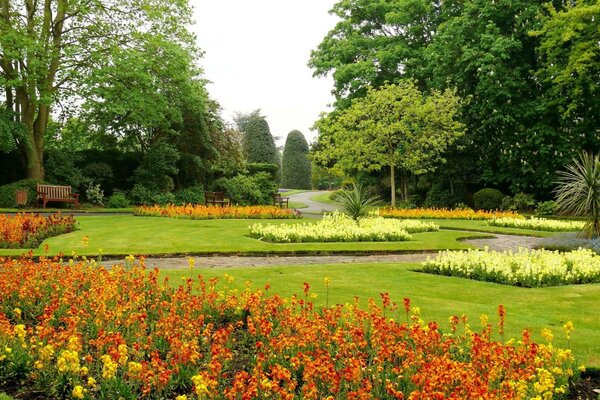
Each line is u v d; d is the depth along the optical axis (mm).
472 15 27281
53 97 21484
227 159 31734
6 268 6168
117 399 3322
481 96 26688
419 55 30203
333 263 9641
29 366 3697
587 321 5531
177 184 28875
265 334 4230
